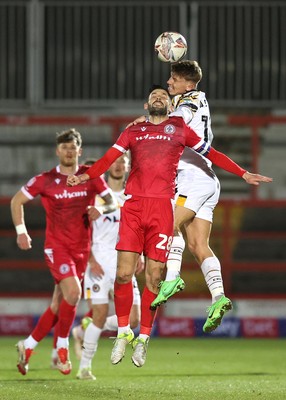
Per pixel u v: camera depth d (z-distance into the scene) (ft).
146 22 215.51
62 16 215.51
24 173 218.18
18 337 166.61
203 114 82.28
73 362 121.70
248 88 215.31
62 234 100.37
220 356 132.16
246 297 176.86
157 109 78.13
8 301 175.32
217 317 79.56
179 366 116.67
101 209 99.40
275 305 176.86
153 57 216.33
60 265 99.40
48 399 75.77
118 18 215.92
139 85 216.54
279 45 214.69
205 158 83.30
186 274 189.67
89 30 215.92
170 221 78.28
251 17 214.48
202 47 214.48
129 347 146.30
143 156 77.82
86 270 104.01
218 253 202.90
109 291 105.60
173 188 78.74
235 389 85.35
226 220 184.44
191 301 176.86
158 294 77.87
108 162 78.38
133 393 81.10
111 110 216.74
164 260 78.43
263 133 220.23
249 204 185.68
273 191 217.36
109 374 105.91
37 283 203.62
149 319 79.15
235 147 219.82
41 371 108.37
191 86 83.66
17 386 86.84
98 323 100.17
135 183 78.33
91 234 105.40
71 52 215.51
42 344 153.99
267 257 209.87
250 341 163.12
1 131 219.82
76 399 76.18
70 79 215.51
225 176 219.00
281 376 103.76
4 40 214.90
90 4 215.31
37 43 213.46
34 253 204.85
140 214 77.92
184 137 78.59
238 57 215.10
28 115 215.72
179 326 172.65
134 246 78.23
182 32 214.07
